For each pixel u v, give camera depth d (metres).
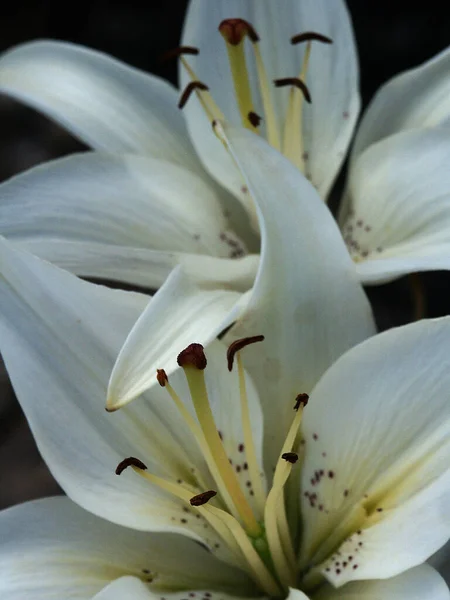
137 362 0.41
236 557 0.46
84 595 0.44
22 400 0.44
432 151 0.47
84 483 0.44
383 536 0.43
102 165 0.49
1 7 0.82
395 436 0.44
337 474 0.45
